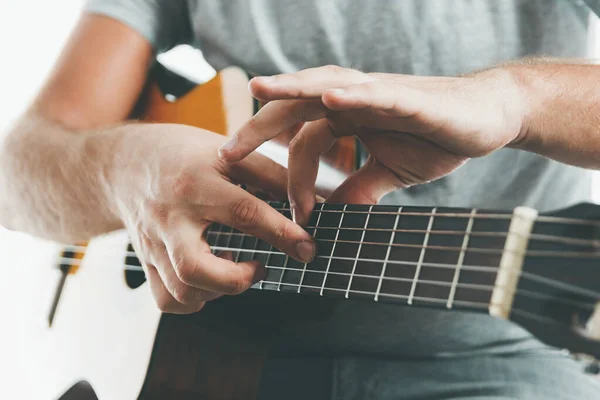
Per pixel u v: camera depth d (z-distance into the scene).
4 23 2.26
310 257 0.65
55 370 1.13
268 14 1.13
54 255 1.18
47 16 2.30
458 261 0.53
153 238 0.77
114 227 0.98
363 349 0.84
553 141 0.67
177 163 0.76
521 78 0.67
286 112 0.66
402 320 0.79
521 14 1.00
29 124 1.10
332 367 0.87
